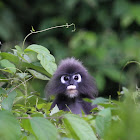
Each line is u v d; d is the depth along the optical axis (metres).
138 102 3.95
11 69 4.85
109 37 12.98
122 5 12.98
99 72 12.20
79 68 7.30
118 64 12.36
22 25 14.11
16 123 2.77
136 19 12.91
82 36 12.73
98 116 3.24
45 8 14.04
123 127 2.25
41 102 5.63
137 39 12.77
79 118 3.17
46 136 2.84
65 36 13.66
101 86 12.00
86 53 12.62
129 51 12.31
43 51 4.80
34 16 14.33
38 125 2.90
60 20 13.62
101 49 12.52
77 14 13.78
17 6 14.21
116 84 12.89
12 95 4.19
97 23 13.80
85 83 7.35
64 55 12.86
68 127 3.18
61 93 7.28
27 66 5.26
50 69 4.75
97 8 13.58
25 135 3.59
